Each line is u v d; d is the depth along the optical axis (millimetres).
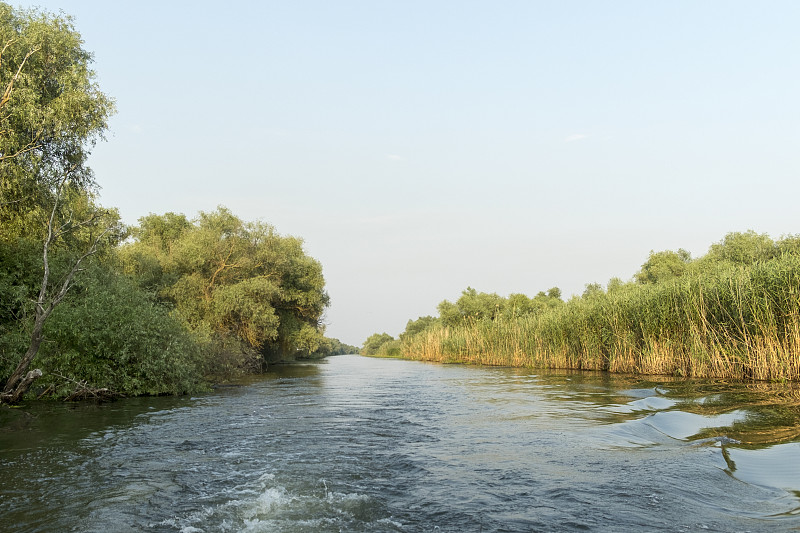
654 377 25266
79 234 23047
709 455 9273
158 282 38188
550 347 37469
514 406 17359
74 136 21922
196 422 14609
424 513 6934
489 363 47656
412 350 87125
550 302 69188
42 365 18203
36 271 21438
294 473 9023
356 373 41469
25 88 19625
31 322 19078
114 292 22281
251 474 8969
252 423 14492
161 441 11836
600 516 6613
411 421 14812
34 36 20609
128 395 20906
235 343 34062
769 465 8430
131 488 8102
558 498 7371
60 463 9727
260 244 45719
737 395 16484
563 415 14977
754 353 21375
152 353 20891
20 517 6789
